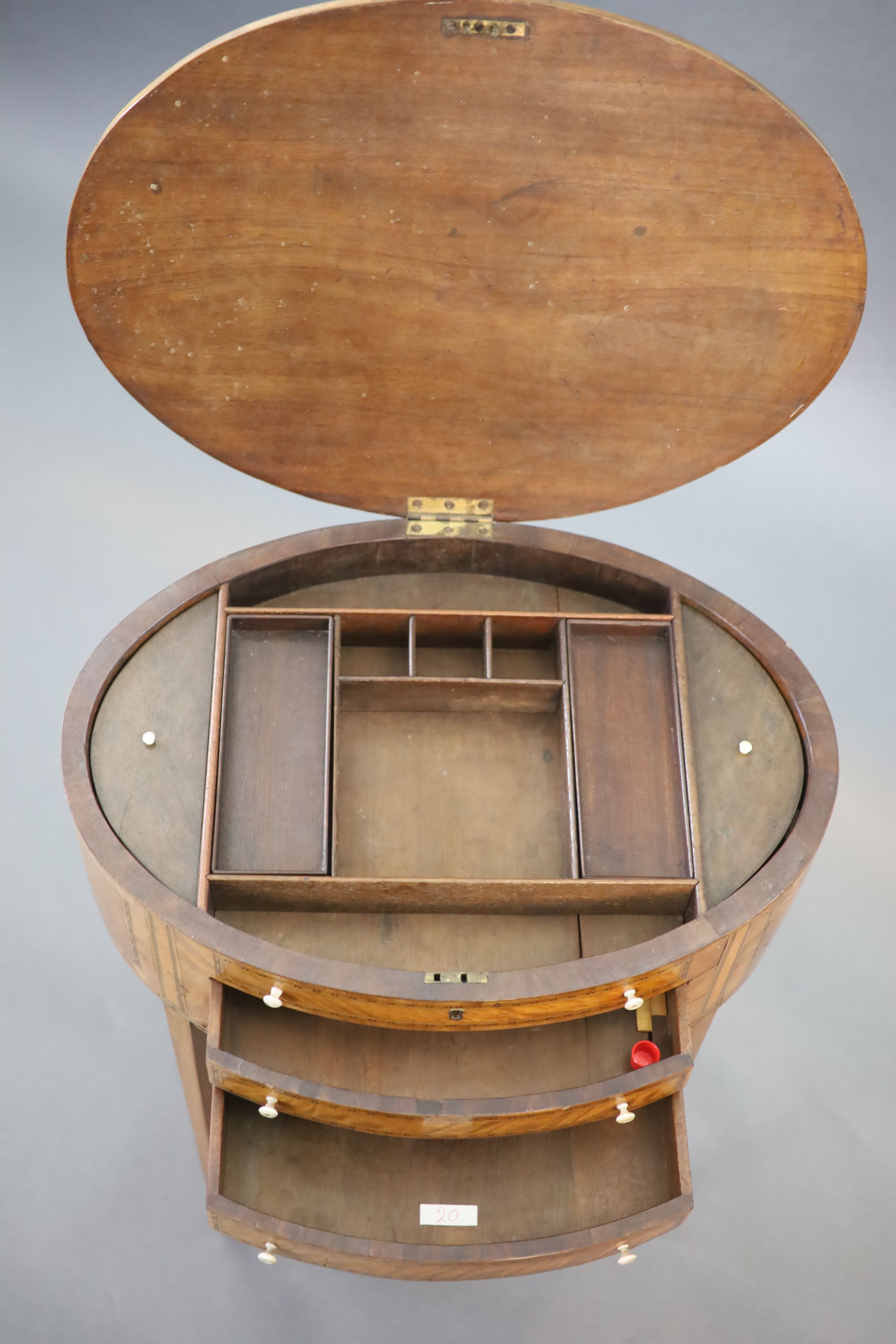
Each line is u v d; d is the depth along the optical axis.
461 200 2.71
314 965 2.61
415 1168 2.85
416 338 2.91
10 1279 4.41
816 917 4.92
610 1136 2.87
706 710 3.08
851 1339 4.43
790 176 2.65
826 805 2.91
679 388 2.98
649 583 3.22
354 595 3.29
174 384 2.97
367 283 2.83
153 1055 4.73
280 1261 4.53
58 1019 4.73
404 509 3.20
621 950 2.67
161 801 2.88
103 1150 4.59
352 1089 2.80
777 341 2.90
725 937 2.70
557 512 3.22
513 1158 2.87
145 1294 4.43
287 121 2.59
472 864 2.98
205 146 2.61
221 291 2.83
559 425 3.05
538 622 3.14
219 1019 2.72
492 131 2.61
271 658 3.09
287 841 2.86
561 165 2.66
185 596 3.12
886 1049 4.78
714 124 2.59
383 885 2.79
